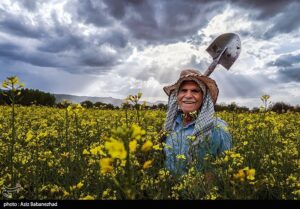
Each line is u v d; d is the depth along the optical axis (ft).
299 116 48.42
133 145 8.97
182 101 18.94
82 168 16.37
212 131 18.06
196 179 14.40
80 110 23.77
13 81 18.54
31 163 18.49
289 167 17.99
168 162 17.98
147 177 14.83
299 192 13.75
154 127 30.01
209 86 18.62
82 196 13.42
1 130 33.30
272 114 31.99
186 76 18.53
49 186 15.10
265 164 18.45
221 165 15.62
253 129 26.32
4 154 21.36
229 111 41.19
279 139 23.94
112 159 9.50
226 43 24.80
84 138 25.55
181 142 17.54
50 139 26.91
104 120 38.68
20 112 51.37
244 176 11.24
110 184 14.32
